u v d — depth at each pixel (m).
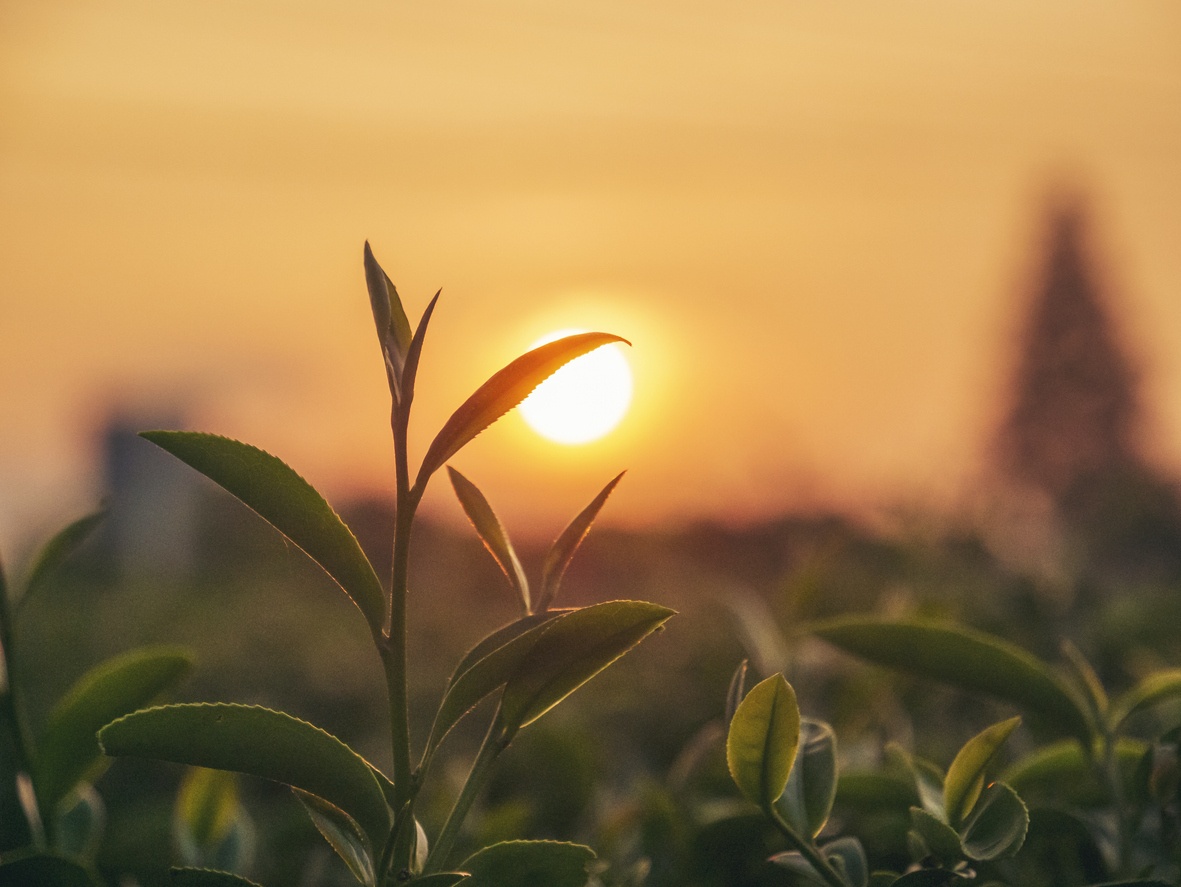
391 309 0.44
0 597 0.52
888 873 0.47
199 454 0.44
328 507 0.44
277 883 0.61
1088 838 0.51
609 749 0.93
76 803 0.56
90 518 0.53
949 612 0.68
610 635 0.45
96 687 0.52
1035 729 0.67
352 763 0.44
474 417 0.44
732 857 0.57
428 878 0.44
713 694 0.95
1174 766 0.50
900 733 0.72
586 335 0.44
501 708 0.45
